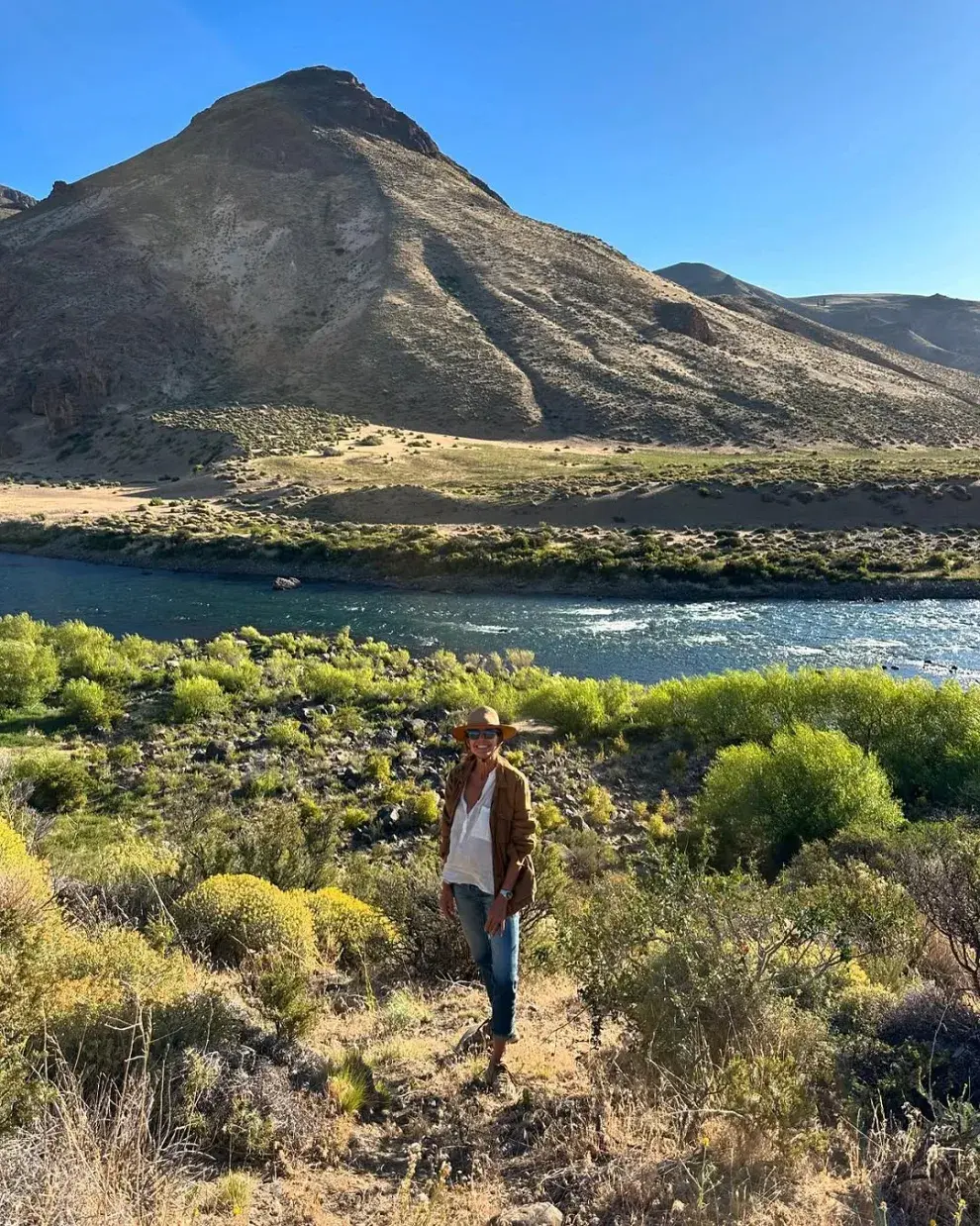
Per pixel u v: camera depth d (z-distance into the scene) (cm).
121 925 551
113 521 6172
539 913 626
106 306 13188
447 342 11356
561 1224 257
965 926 483
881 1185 264
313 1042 412
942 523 5256
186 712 2119
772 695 1967
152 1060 326
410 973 580
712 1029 358
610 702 2253
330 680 2400
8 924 426
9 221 19088
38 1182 234
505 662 3111
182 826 1204
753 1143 290
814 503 5631
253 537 5472
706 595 4309
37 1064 304
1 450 10262
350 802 1573
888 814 1277
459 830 383
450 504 6059
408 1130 325
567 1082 358
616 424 9356
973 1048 349
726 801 1399
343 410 9956
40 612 4016
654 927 416
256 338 12500
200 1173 284
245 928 568
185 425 9612
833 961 417
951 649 3189
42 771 1470
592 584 4519
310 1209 270
